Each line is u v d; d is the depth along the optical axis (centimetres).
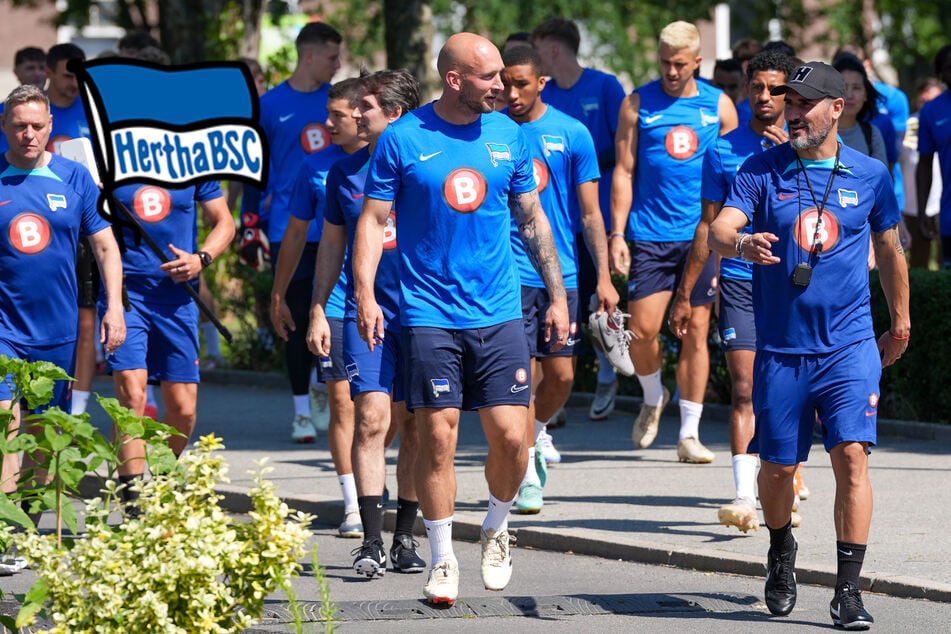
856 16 8775
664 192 2852
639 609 1931
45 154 2286
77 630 1343
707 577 2122
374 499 2141
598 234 2611
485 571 1923
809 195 1841
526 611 1925
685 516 2444
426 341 1858
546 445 2945
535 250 1944
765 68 2295
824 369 1828
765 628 1831
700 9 8581
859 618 1800
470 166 1859
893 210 1877
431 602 1925
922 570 2041
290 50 5066
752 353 2333
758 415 1869
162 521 1375
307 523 1415
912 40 8762
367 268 1869
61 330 2280
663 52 2820
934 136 3838
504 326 1873
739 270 2350
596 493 2645
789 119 1844
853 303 1838
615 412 3691
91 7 8456
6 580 2103
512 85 2534
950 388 3198
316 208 2478
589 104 3169
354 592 2045
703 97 2862
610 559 2258
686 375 2898
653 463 2944
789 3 8762
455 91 1853
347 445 2405
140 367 2436
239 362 4591
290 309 3231
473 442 3291
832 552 2159
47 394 1672
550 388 2583
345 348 2162
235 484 2788
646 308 2886
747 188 1867
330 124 2348
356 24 8719
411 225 1873
